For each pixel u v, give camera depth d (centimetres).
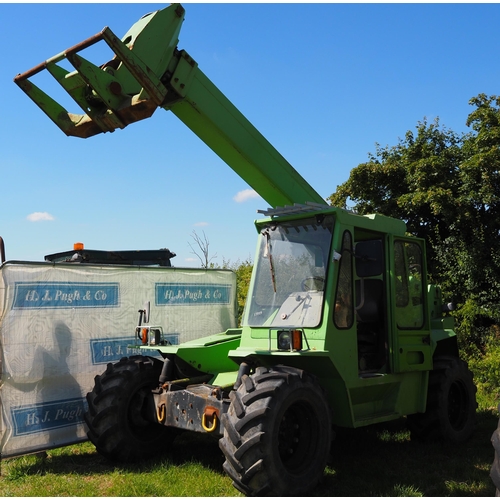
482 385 900
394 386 552
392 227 570
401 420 717
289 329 452
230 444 406
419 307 596
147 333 554
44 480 489
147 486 456
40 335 581
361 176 1362
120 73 469
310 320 477
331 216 503
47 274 594
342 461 536
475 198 1203
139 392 546
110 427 525
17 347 559
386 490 452
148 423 547
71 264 618
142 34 468
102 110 475
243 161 546
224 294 809
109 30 428
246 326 514
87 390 616
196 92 507
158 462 535
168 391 505
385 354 545
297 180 582
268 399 408
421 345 581
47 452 590
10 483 485
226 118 527
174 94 499
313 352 444
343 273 496
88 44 434
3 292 554
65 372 598
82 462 549
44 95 494
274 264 525
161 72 481
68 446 611
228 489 454
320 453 440
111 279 659
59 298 602
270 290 518
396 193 1374
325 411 449
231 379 516
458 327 1131
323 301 475
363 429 672
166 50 483
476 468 516
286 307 499
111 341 650
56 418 583
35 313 579
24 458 564
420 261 612
